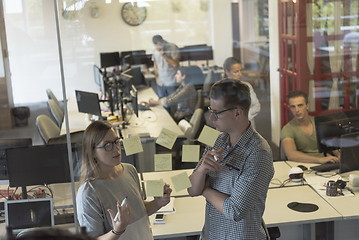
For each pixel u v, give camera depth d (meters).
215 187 2.11
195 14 8.11
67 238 0.93
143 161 2.88
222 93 2.02
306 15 5.24
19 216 2.73
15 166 3.05
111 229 2.14
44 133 4.81
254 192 2.00
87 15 7.07
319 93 5.21
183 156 2.52
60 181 3.08
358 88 5.16
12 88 8.01
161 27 7.87
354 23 5.18
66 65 4.79
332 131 3.63
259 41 7.08
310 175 3.42
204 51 7.89
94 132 2.17
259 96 5.33
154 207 2.33
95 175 2.16
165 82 5.80
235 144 2.06
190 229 2.71
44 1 8.02
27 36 8.14
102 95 4.91
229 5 7.87
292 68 5.40
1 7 7.95
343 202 3.04
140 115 4.84
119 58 7.18
